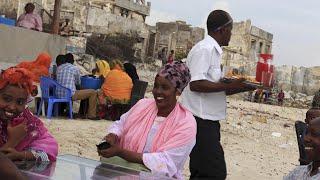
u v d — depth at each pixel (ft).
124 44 143.64
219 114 16.43
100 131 35.45
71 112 39.99
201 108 16.11
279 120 79.30
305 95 189.16
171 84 12.53
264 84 15.97
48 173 9.15
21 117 10.44
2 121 10.43
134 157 12.19
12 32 41.34
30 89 10.52
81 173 9.57
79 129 34.81
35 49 43.68
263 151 42.22
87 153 28.07
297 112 113.29
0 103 10.28
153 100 13.28
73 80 39.91
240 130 54.34
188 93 16.40
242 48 209.15
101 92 41.88
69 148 28.37
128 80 42.52
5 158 5.98
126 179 9.54
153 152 12.51
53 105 40.01
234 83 15.92
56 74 40.29
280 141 51.13
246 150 41.04
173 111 12.77
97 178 9.31
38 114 38.86
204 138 16.05
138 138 12.73
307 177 12.68
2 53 40.57
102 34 136.87
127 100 42.50
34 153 10.34
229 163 33.91
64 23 119.24
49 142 10.75
